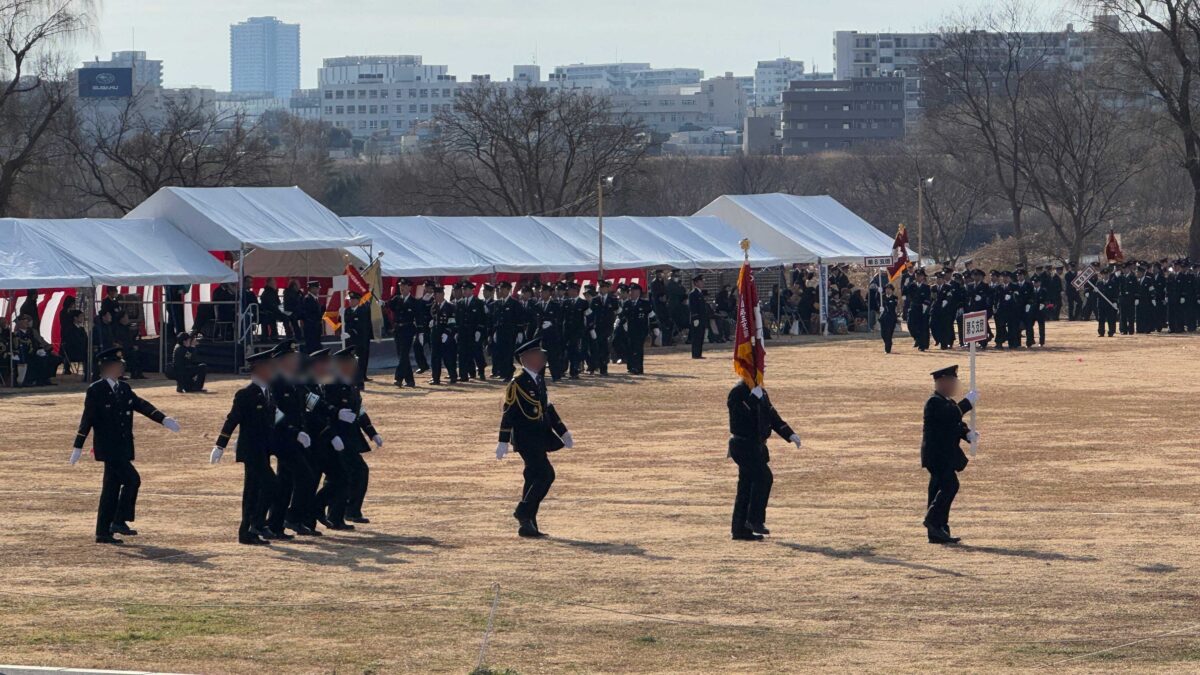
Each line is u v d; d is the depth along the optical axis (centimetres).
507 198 11594
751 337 2217
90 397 2202
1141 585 1847
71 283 4719
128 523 2377
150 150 10231
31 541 2217
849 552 2091
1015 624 1648
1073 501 2531
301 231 5466
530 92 11650
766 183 18538
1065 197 11050
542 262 6431
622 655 1520
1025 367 5431
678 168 18188
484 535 2259
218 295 5416
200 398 4400
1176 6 9206
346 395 2338
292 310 5397
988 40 11662
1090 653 1511
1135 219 14362
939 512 2150
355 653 1527
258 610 1738
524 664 1483
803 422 3766
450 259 6162
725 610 1730
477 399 4416
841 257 7500
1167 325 7631
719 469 2970
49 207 10075
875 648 1542
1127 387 4634
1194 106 9588
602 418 3888
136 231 5184
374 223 6212
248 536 2195
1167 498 2555
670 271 7112
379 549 2150
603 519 2402
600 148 11944
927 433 2156
